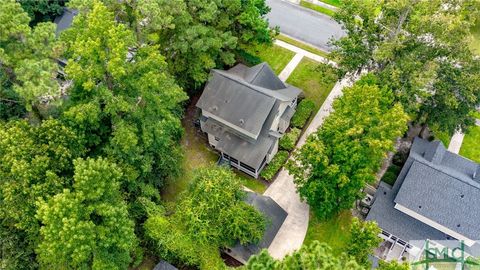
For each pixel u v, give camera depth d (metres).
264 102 45.22
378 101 40.25
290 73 57.19
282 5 66.69
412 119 52.62
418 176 40.94
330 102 54.06
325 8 66.00
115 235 33.06
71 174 35.94
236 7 50.03
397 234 40.56
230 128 47.03
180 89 43.34
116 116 38.06
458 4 42.78
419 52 43.28
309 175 41.97
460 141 51.62
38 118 39.00
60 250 30.72
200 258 37.03
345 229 43.78
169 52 48.88
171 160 42.66
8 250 33.97
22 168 32.12
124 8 41.78
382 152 38.72
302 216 44.44
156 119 40.00
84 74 35.75
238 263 41.25
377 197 42.72
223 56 51.53
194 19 48.72
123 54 36.03
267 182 46.88
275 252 41.75
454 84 44.75
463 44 42.28
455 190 39.78
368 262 33.19
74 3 38.94
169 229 37.81
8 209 32.66
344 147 38.81
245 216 38.09
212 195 38.28
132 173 38.34
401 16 43.16
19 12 36.12
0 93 39.44
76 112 35.66
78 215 31.53
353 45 46.62
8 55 35.66
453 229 38.88
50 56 36.94
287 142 48.75
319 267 26.45
